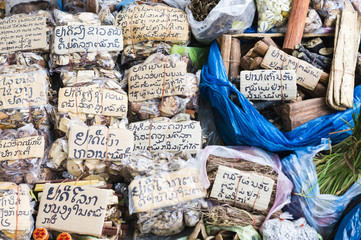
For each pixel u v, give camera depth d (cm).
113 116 228
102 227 196
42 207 199
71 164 215
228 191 213
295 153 226
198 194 209
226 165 217
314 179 214
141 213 203
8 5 266
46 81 232
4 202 197
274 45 242
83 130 216
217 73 239
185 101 235
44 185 205
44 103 226
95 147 215
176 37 249
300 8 239
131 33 249
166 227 205
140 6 255
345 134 229
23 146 215
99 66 238
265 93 229
